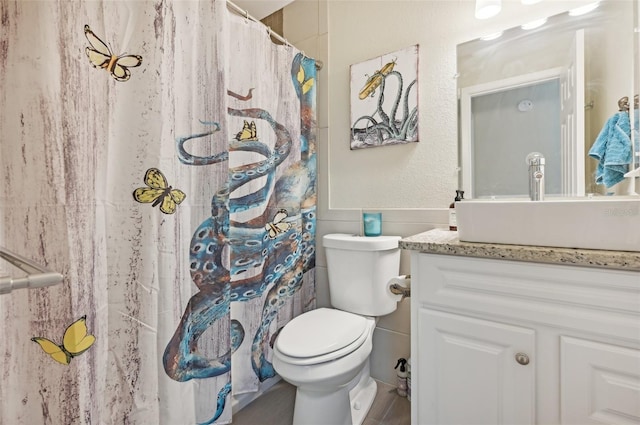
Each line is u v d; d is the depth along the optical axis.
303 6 1.75
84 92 0.82
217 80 1.12
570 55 1.07
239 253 1.29
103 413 0.89
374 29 1.52
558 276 0.71
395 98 1.45
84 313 0.82
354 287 1.36
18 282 0.44
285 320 1.52
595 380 0.68
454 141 1.32
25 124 0.75
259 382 1.39
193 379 1.10
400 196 1.46
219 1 1.12
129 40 0.92
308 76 1.61
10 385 0.75
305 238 1.63
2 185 0.74
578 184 1.05
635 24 0.97
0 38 0.73
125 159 0.92
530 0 1.11
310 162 1.63
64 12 0.78
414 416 0.92
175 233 1.02
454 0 1.31
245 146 1.30
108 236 0.90
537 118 1.13
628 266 0.62
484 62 1.23
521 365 0.75
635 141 0.97
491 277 0.79
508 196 1.18
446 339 0.86
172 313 1.01
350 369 1.04
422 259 0.90
